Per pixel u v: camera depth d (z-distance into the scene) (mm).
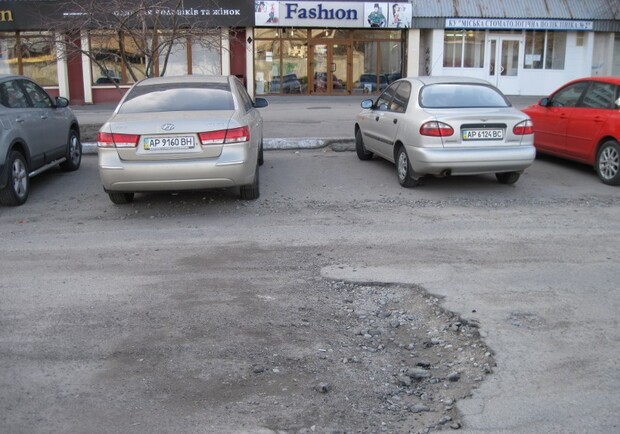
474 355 4492
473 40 27797
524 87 28406
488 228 7523
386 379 4230
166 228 7590
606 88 9992
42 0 24109
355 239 7086
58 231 7527
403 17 26359
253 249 6758
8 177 8406
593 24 27297
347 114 19266
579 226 7609
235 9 25531
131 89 8758
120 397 3947
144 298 5438
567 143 10594
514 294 5469
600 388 4004
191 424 3670
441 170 8773
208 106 8242
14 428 3617
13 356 4445
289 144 12758
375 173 10578
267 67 27406
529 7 27062
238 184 7871
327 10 26031
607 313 5078
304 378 4203
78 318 5043
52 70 25969
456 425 3658
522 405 3840
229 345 4613
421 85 9555
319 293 5570
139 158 7602
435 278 5859
